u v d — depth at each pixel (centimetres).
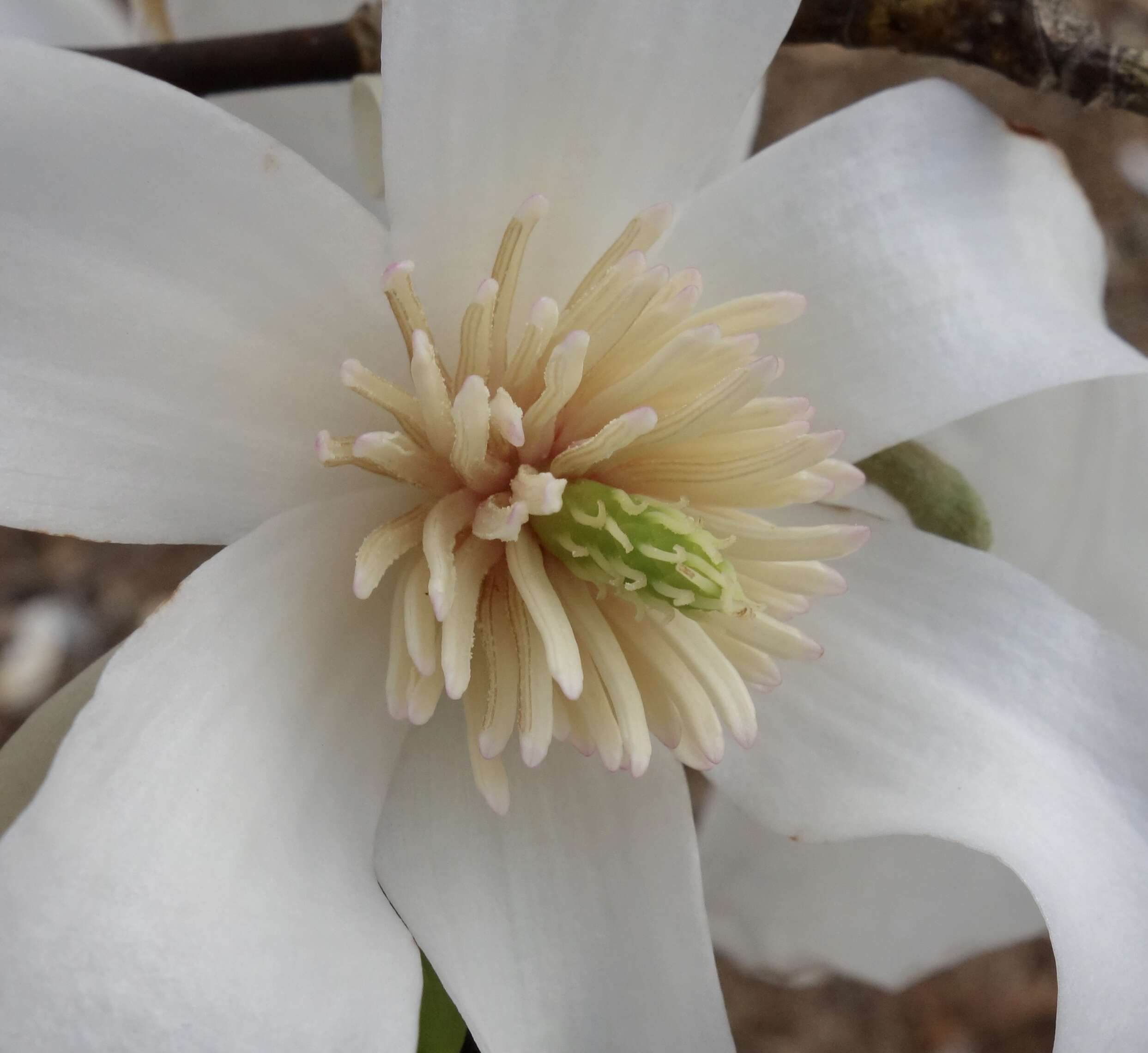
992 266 8
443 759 8
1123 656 8
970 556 9
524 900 8
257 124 13
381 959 7
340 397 7
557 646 7
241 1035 6
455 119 7
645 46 7
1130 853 8
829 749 8
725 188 8
